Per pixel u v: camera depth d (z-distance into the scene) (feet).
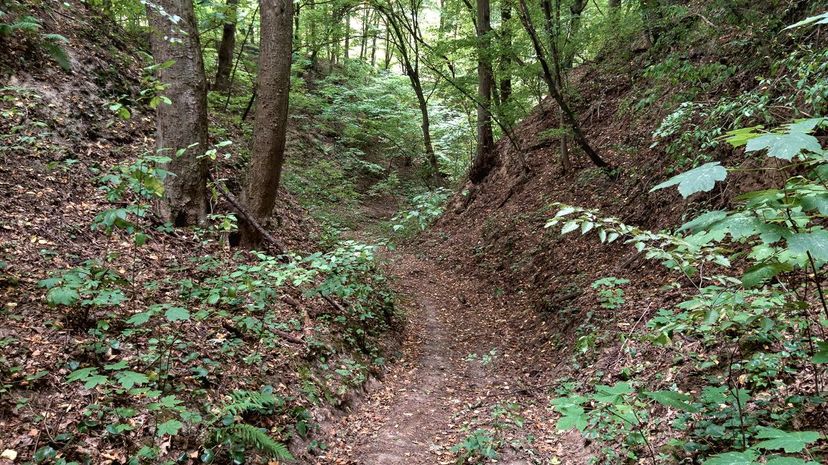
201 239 21.66
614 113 40.60
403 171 84.23
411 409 18.35
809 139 4.33
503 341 26.40
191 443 11.63
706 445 10.68
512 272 34.68
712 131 17.99
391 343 24.94
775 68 17.70
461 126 66.39
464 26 57.77
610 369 17.31
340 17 55.01
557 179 40.45
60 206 18.95
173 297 16.98
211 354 15.12
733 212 5.91
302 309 21.30
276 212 31.37
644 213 27.22
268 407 14.20
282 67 24.43
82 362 12.46
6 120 20.63
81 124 23.88
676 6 25.02
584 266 28.40
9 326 12.38
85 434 10.55
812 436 4.96
